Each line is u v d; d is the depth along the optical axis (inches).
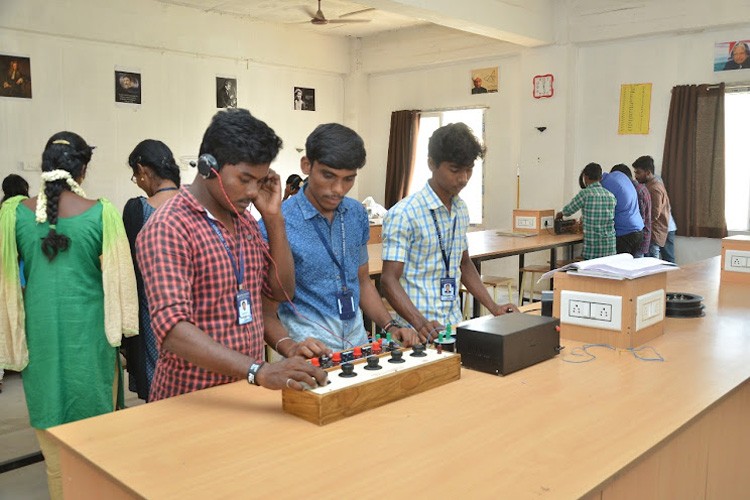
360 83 361.4
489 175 320.2
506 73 309.4
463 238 89.4
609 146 274.8
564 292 81.0
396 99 354.0
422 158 349.7
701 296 106.5
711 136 243.1
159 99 279.6
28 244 91.1
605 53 271.7
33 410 92.6
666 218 243.4
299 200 73.8
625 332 76.7
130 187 270.8
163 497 40.1
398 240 83.3
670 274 133.6
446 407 56.1
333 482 42.0
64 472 50.2
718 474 68.2
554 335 72.5
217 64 301.7
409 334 70.4
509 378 64.9
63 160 92.6
